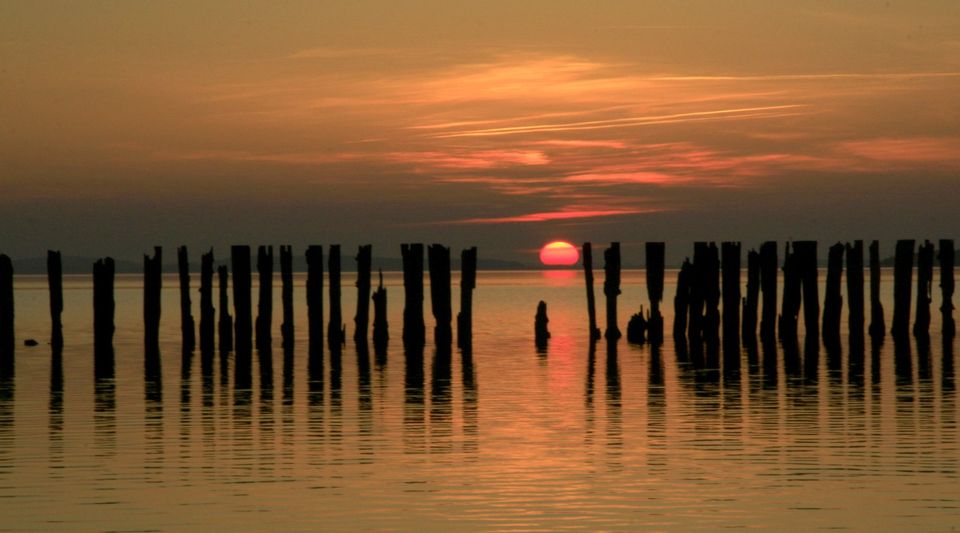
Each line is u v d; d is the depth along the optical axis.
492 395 42.28
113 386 45.28
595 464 28.92
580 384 45.62
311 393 42.94
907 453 29.95
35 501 25.14
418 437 32.94
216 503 25.03
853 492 25.73
